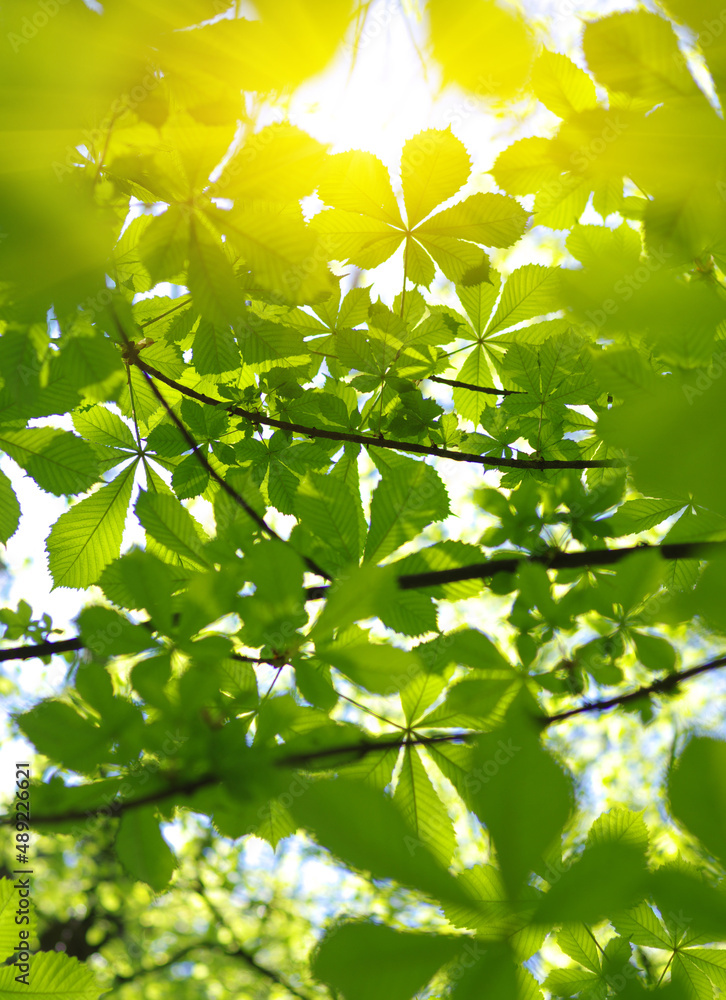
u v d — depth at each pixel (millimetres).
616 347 822
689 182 1114
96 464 1491
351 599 1239
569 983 1280
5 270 1150
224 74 1216
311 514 1347
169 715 1246
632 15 1085
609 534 1427
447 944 708
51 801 1248
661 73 1104
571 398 1623
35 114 1145
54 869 5160
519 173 1353
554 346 1604
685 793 631
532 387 1627
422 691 1315
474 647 1294
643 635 1334
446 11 1235
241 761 1239
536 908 699
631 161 1134
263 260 1341
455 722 1309
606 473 1610
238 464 1635
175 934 6105
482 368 1719
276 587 1266
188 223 1332
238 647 1290
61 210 1127
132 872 1243
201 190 1312
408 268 1518
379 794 711
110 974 5812
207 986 6020
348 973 688
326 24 1189
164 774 1243
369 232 1481
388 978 685
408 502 1328
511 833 672
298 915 5688
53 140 1162
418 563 1392
